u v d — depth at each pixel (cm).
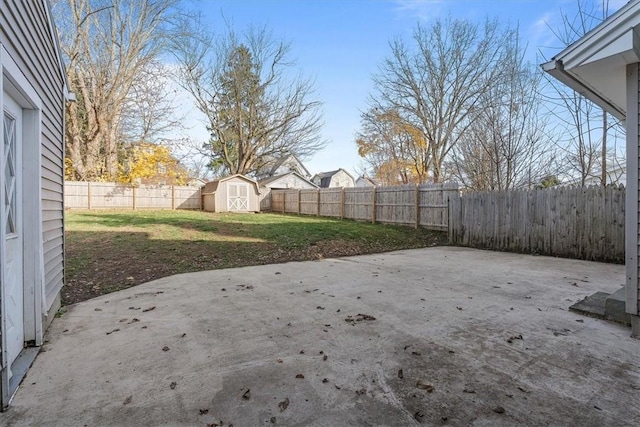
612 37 267
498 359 245
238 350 262
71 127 1645
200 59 1948
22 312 266
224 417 181
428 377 220
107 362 244
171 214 1375
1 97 198
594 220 640
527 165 973
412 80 1622
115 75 1727
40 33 299
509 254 730
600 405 189
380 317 334
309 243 794
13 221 256
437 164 1627
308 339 282
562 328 302
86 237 767
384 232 997
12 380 219
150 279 497
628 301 287
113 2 1672
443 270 559
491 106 1101
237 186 1714
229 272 544
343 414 183
